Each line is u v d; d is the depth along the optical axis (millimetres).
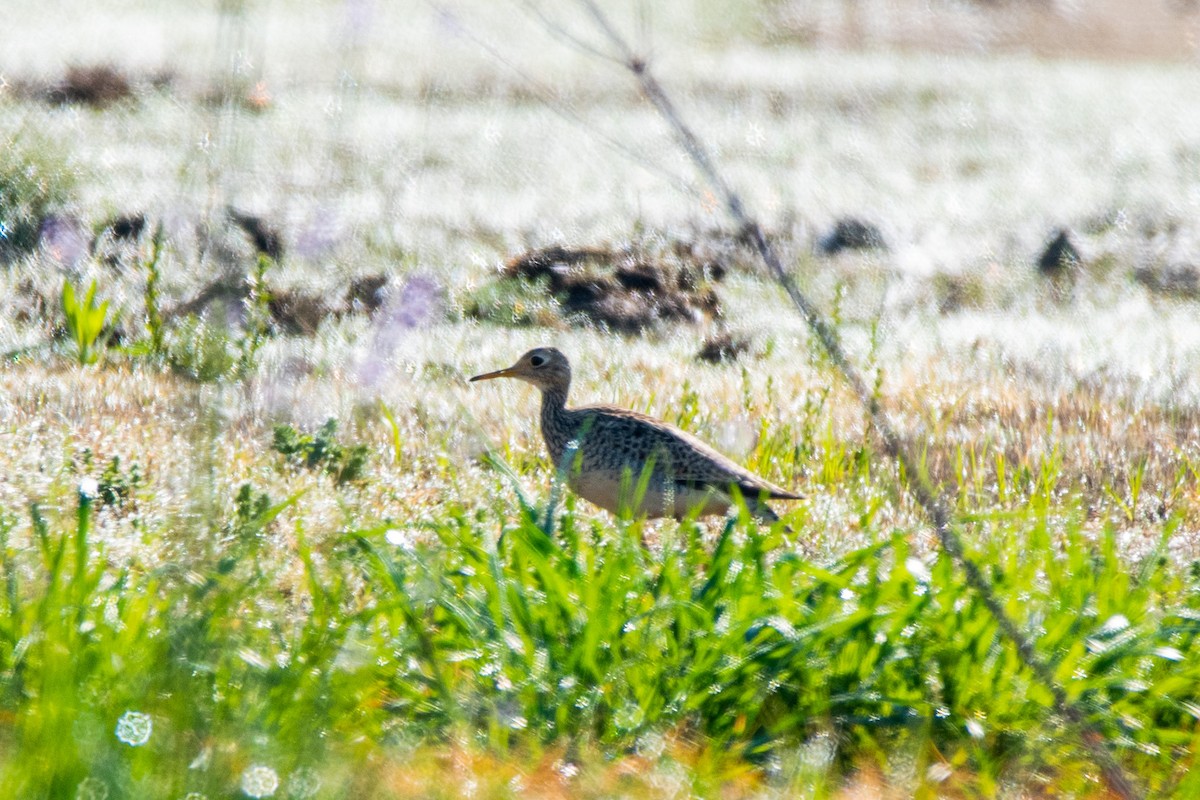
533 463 13352
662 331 19594
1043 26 55656
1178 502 13602
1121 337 20609
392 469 12930
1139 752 8844
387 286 19250
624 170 30094
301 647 8336
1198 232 27672
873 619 8883
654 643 8750
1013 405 16609
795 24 53750
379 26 44469
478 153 30469
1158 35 55344
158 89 32625
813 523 12281
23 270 18953
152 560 9836
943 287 23156
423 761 7715
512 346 17953
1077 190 31297
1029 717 8828
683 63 44344
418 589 8844
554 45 44656
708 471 11602
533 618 8852
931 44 53125
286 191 23812
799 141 34906
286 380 14711
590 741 8344
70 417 13328
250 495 10648
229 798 6641
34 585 8773
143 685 7461
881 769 8453
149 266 16281
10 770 6660
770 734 8547
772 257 8008
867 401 7941
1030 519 12273
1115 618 9352
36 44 37812
